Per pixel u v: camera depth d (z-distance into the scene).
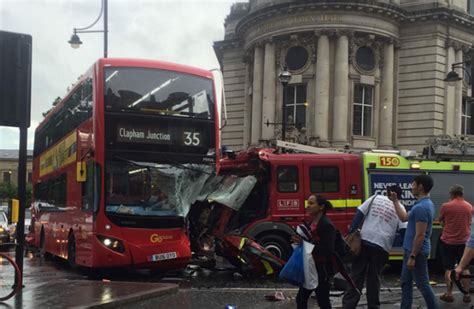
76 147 13.67
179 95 12.51
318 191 13.44
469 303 9.12
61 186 15.80
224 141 42.03
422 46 35.97
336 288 8.20
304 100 35.12
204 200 13.49
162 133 12.19
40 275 13.59
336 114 33.88
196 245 13.82
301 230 7.09
